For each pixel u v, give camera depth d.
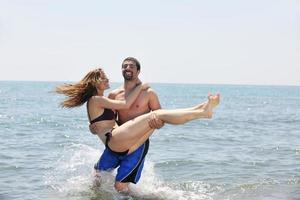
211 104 7.23
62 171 9.45
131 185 8.24
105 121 7.72
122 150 7.62
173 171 9.72
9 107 37.44
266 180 8.84
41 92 94.56
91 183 8.27
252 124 24.33
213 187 8.26
